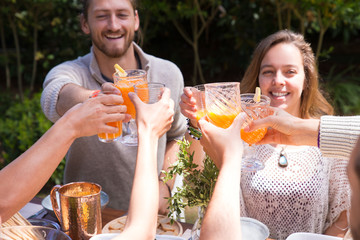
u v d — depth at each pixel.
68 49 6.82
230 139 1.08
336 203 2.06
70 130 1.30
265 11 5.96
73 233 1.48
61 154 1.29
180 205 1.44
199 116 1.63
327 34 8.46
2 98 6.51
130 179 2.38
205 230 0.94
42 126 3.99
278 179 2.05
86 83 2.35
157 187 1.12
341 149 1.54
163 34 7.58
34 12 6.33
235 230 0.92
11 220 1.50
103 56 2.39
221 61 7.19
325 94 2.71
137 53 2.52
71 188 1.56
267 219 2.07
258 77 2.25
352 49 8.23
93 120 1.33
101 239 1.40
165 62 2.55
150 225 1.06
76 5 6.30
